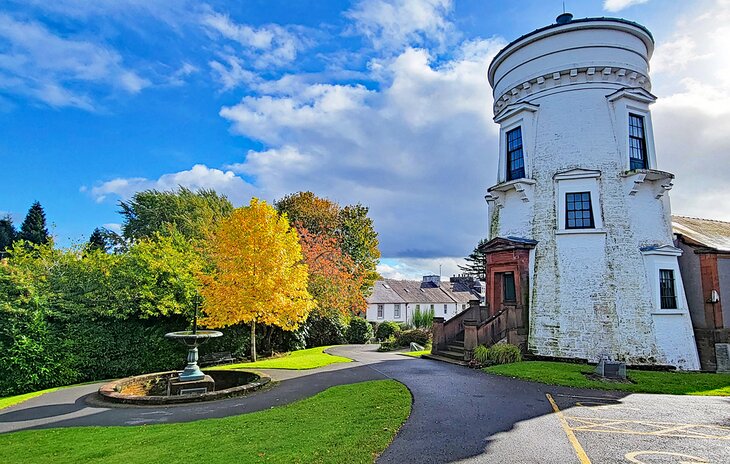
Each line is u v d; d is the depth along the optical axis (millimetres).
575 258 15922
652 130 16984
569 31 16875
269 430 7578
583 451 6227
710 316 16781
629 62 16672
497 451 6254
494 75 20000
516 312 16344
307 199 40562
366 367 15188
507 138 18859
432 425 7590
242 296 17406
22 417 9617
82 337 17219
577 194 16391
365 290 42094
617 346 14820
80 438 7688
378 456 6109
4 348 15680
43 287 17375
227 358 20109
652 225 16125
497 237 17578
